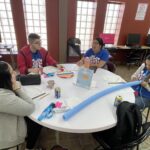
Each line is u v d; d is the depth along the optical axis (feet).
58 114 3.56
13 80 3.44
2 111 3.10
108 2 13.10
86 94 4.56
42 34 13.25
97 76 6.05
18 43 12.75
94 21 13.39
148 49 13.93
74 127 3.19
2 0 11.29
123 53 15.23
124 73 13.10
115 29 14.66
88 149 5.29
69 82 5.32
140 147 5.43
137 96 5.78
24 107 3.28
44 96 4.26
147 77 5.80
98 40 7.29
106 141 3.86
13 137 3.51
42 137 5.70
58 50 13.75
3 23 12.13
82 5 12.87
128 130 3.43
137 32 14.74
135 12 13.76
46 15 12.23
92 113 3.68
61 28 12.25
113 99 4.37
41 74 5.82
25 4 11.85
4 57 12.70
